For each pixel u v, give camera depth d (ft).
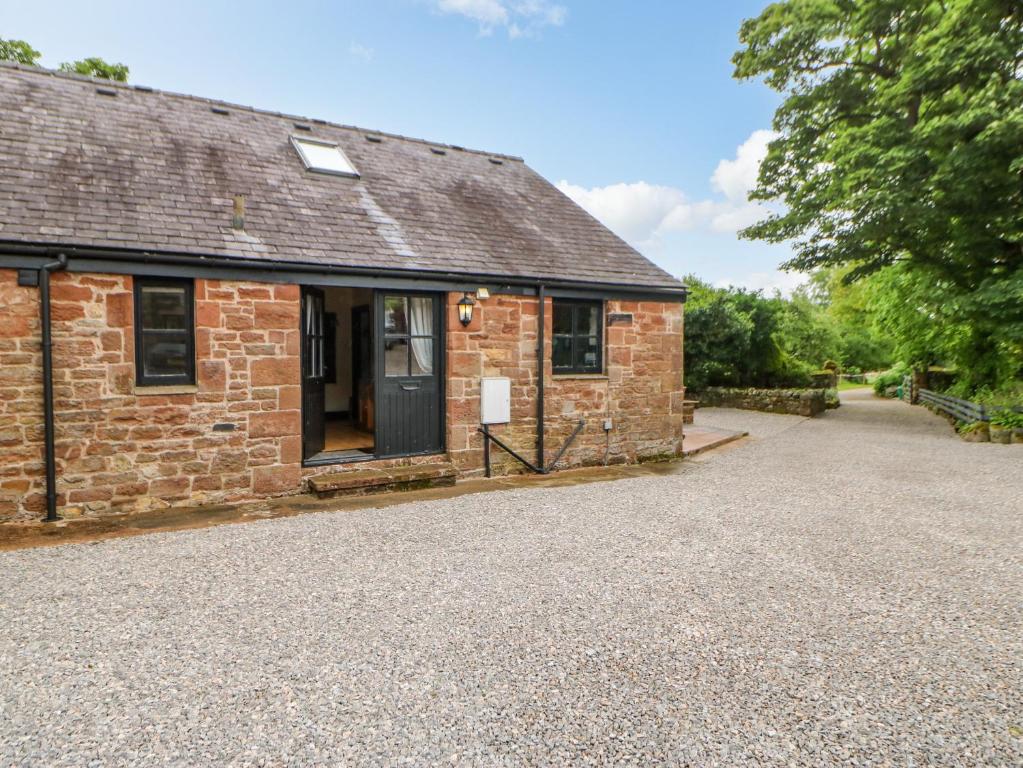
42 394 17.44
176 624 10.85
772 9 46.44
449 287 23.99
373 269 21.93
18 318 17.11
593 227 32.01
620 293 28.37
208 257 19.21
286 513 18.93
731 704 8.46
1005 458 30.66
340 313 35.94
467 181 31.37
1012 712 8.34
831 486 23.79
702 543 16.05
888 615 11.55
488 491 22.59
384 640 10.30
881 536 16.80
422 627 10.82
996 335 39.45
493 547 15.57
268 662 9.53
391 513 19.06
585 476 25.89
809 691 8.83
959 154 34.14
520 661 9.61
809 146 49.08
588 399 27.94
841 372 127.85
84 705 8.30
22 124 21.03
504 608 11.69
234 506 19.77
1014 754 7.41
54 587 12.55
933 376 67.10
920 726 7.98
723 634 10.66
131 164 21.61
